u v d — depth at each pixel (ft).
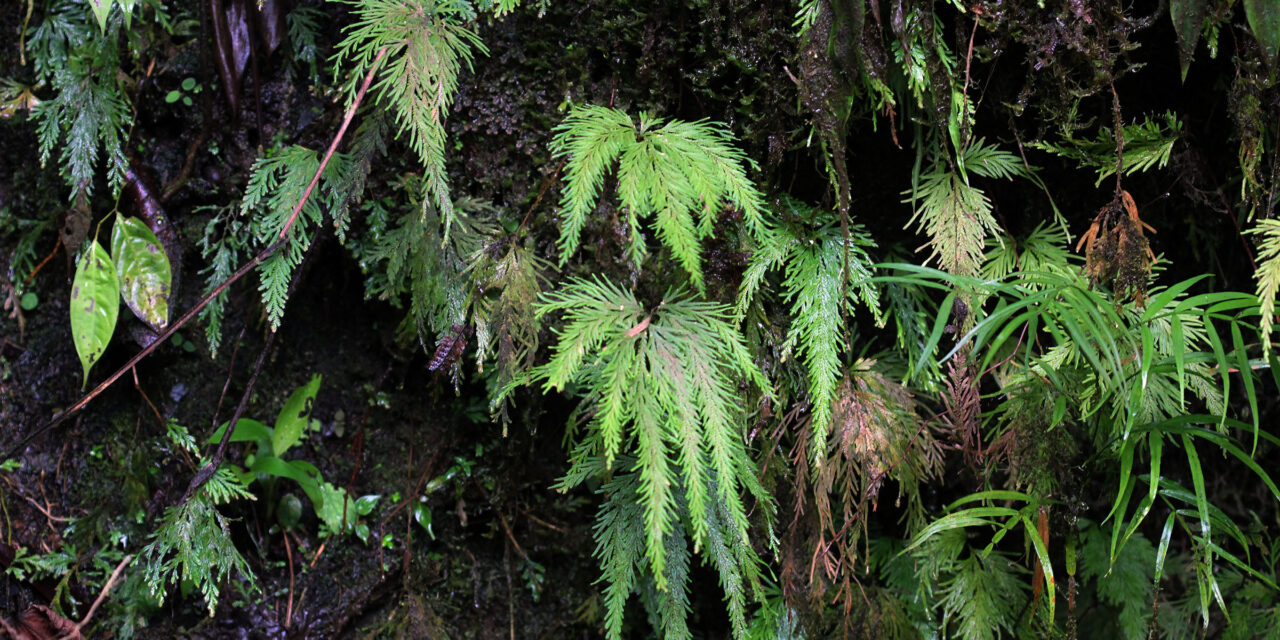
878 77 2.98
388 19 2.94
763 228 3.01
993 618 3.34
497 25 3.24
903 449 3.20
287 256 3.15
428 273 3.22
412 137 2.93
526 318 3.12
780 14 3.10
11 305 3.46
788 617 3.31
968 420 3.21
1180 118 3.29
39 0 3.36
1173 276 3.47
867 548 3.21
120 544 3.45
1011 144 3.30
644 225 3.23
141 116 3.43
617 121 2.91
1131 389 3.07
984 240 3.26
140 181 3.39
